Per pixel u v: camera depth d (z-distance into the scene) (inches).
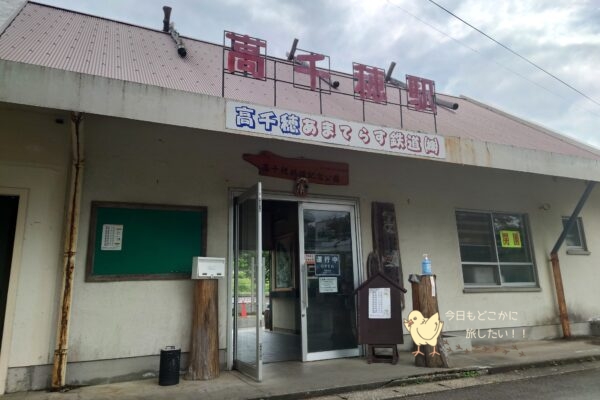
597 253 377.7
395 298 245.3
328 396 188.7
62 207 204.1
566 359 255.3
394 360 238.7
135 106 171.8
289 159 261.4
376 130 223.9
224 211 239.9
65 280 192.2
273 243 365.4
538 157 277.3
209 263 214.4
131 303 209.9
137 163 223.1
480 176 332.5
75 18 319.9
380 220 282.0
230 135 248.7
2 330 189.5
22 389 186.2
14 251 192.7
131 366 205.6
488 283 321.7
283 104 247.3
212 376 206.1
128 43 293.1
